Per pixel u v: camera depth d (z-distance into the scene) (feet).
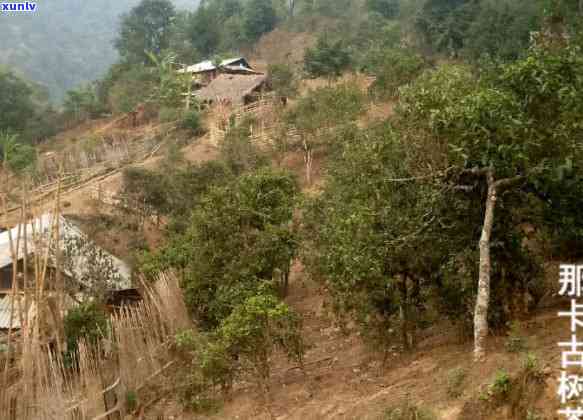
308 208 50.24
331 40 190.90
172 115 155.63
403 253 31.32
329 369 37.86
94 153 140.36
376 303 32.40
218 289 48.16
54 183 119.34
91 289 58.39
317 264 40.78
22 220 33.78
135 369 40.40
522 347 26.96
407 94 31.45
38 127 194.90
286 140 101.81
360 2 232.53
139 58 240.73
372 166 33.63
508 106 26.91
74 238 65.67
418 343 36.96
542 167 27.43
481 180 30.91
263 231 51.29
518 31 110.22
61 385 32.50
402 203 32.37
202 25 242.37
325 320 49.83
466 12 146.10
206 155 125.90
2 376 31.91
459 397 25.07
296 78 156.56
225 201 51.83
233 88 155.12
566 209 32.65
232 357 34.86
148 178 93.04
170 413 38.11
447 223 31.83
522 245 35.37
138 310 43.93
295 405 32.78
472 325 32.86
